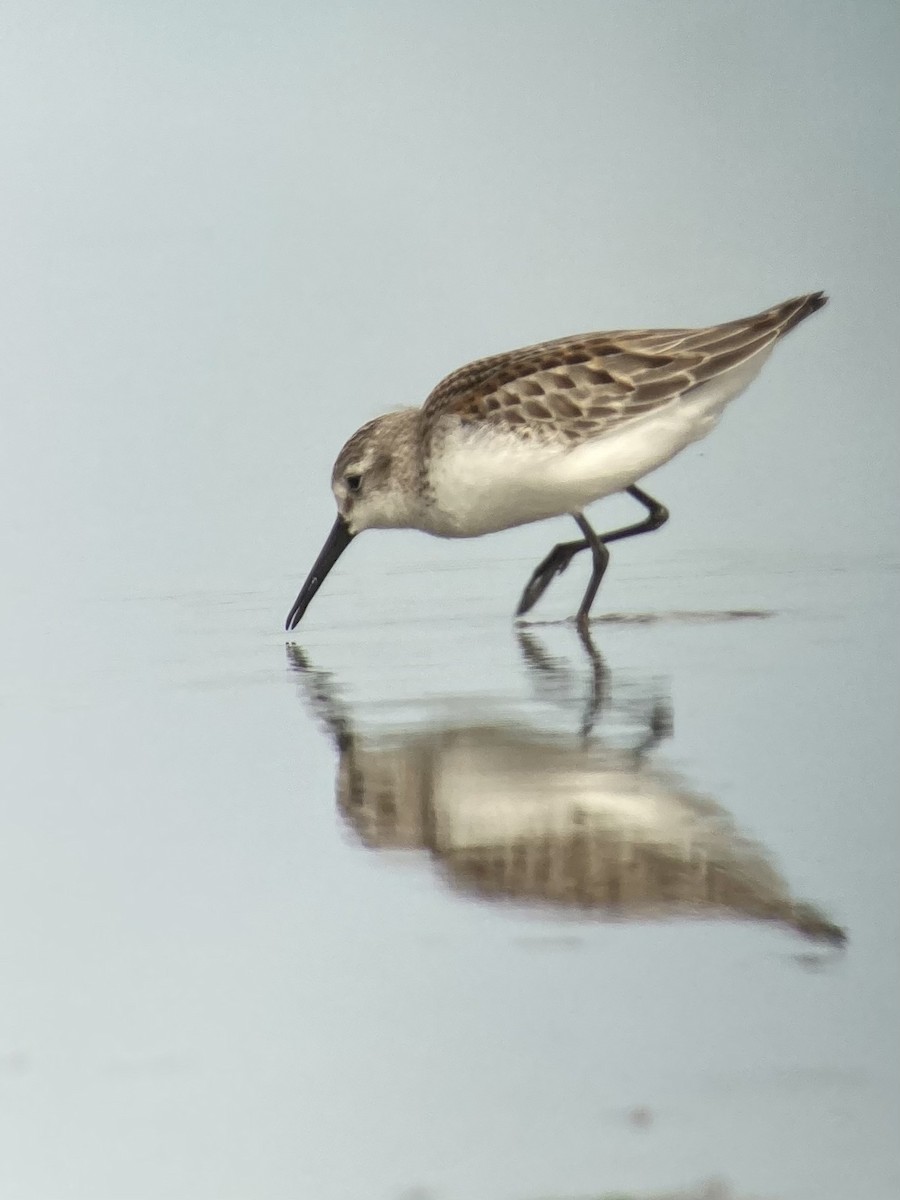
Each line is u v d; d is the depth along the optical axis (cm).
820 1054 630
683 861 803
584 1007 671
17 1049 659
